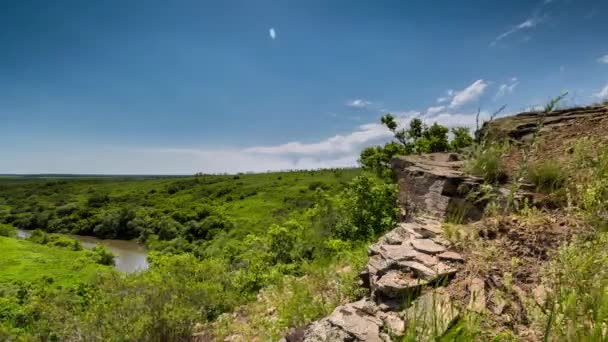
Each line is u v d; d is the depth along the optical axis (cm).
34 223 9388
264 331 613
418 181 735
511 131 786
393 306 386
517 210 497
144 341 773
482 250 410
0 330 1539
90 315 867
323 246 1220
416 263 416
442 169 736
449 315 296
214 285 986
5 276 3356
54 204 10844
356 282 521
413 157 905
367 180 1245
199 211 7694
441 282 379
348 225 1262
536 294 310
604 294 220
